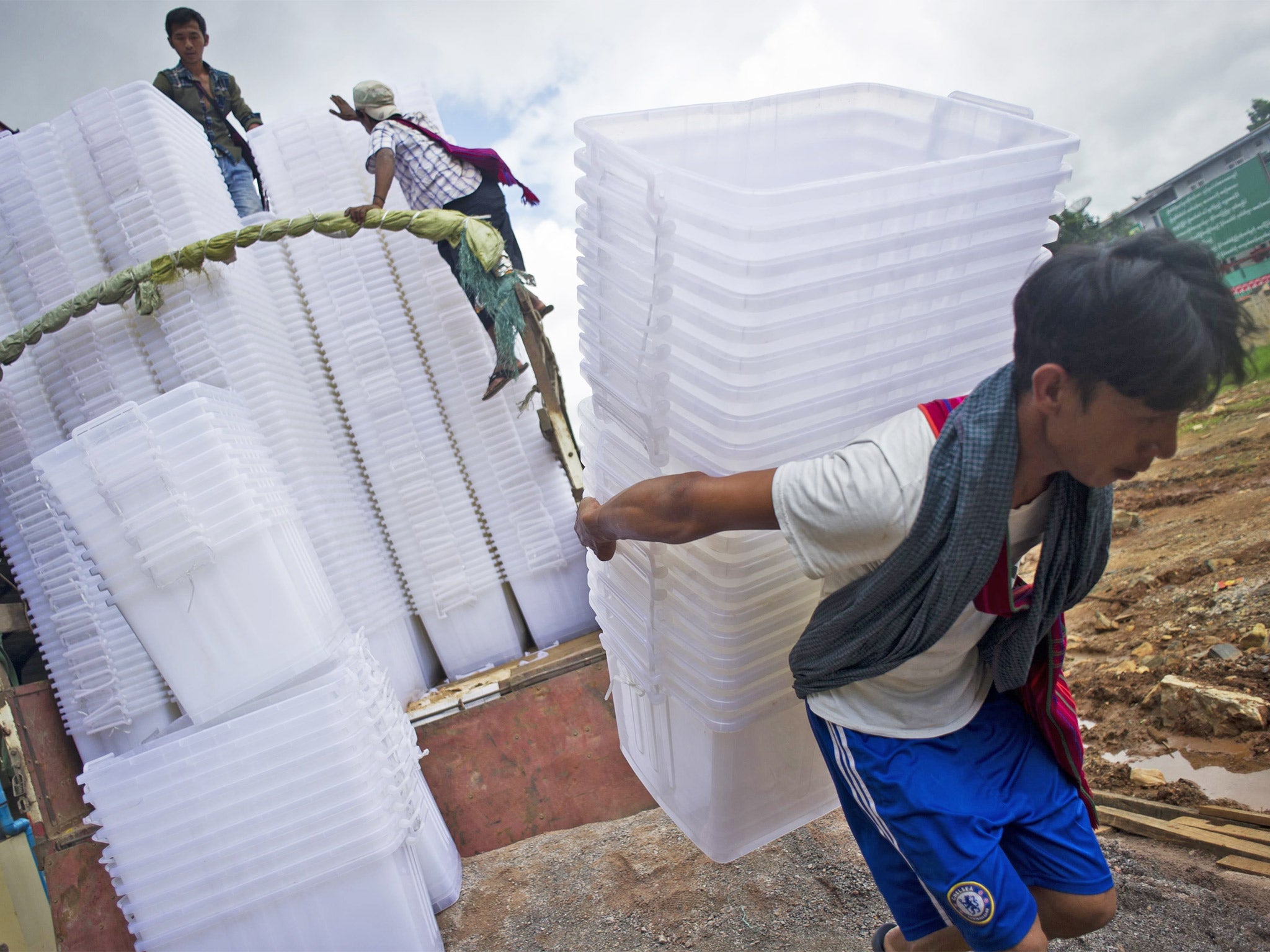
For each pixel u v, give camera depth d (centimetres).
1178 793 289
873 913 231
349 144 389
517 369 358
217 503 232
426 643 403
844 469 126
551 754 328
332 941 238
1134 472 119
